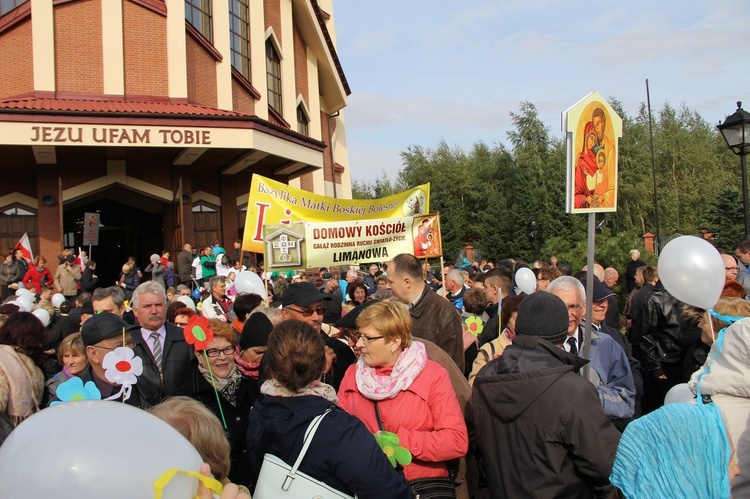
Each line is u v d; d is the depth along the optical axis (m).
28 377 4.00
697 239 4.00
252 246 8.23
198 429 2.78
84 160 20.75
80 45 19.34
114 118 17.44
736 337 2.71
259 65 25.19
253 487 3.42
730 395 2.73
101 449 1.49
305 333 2.93
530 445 3.05
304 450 2.71
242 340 4.10
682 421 2.42
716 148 62.22
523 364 3.17
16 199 20.27
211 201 24.06
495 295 6.68
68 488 1.42
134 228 26.50
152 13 20.16
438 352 3.96
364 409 3.48
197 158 20.89
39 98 18.66
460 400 3.80
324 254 7.81
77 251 25.22
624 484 2.43
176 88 20.05
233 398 3.91
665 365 6.43
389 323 3.41
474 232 59.59
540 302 3.32
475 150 67.06
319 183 31.22
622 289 16.44
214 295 8.61
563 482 2.99
